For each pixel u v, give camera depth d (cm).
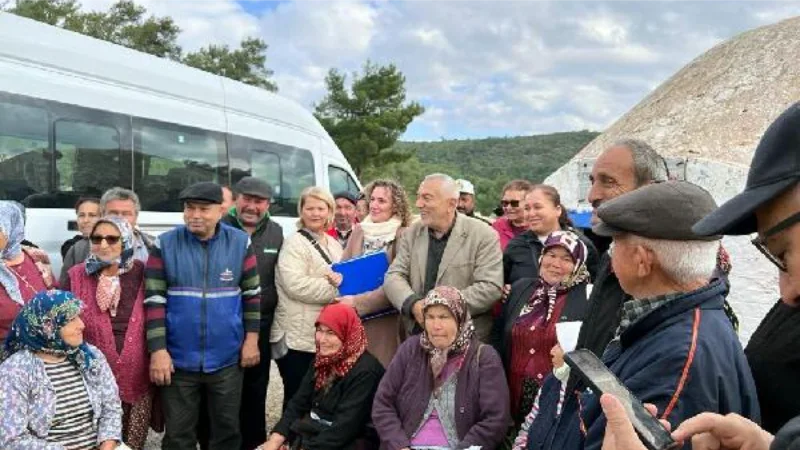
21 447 312
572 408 176
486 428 314
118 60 624
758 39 687
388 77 2816
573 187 616
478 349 329
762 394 172
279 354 454
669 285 157
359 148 2736
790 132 98
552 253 323
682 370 144
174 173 664
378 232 458
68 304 328
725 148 572
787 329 169
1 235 376
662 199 157
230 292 408
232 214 470
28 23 557
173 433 399
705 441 130
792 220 98
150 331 391
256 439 470
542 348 319
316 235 473
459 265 375
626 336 160
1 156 518
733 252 451
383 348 406
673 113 660
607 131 743
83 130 580
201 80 714
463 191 634
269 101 809
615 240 164
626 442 113
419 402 327
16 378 318
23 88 535
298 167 834
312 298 439
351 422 348
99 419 343
